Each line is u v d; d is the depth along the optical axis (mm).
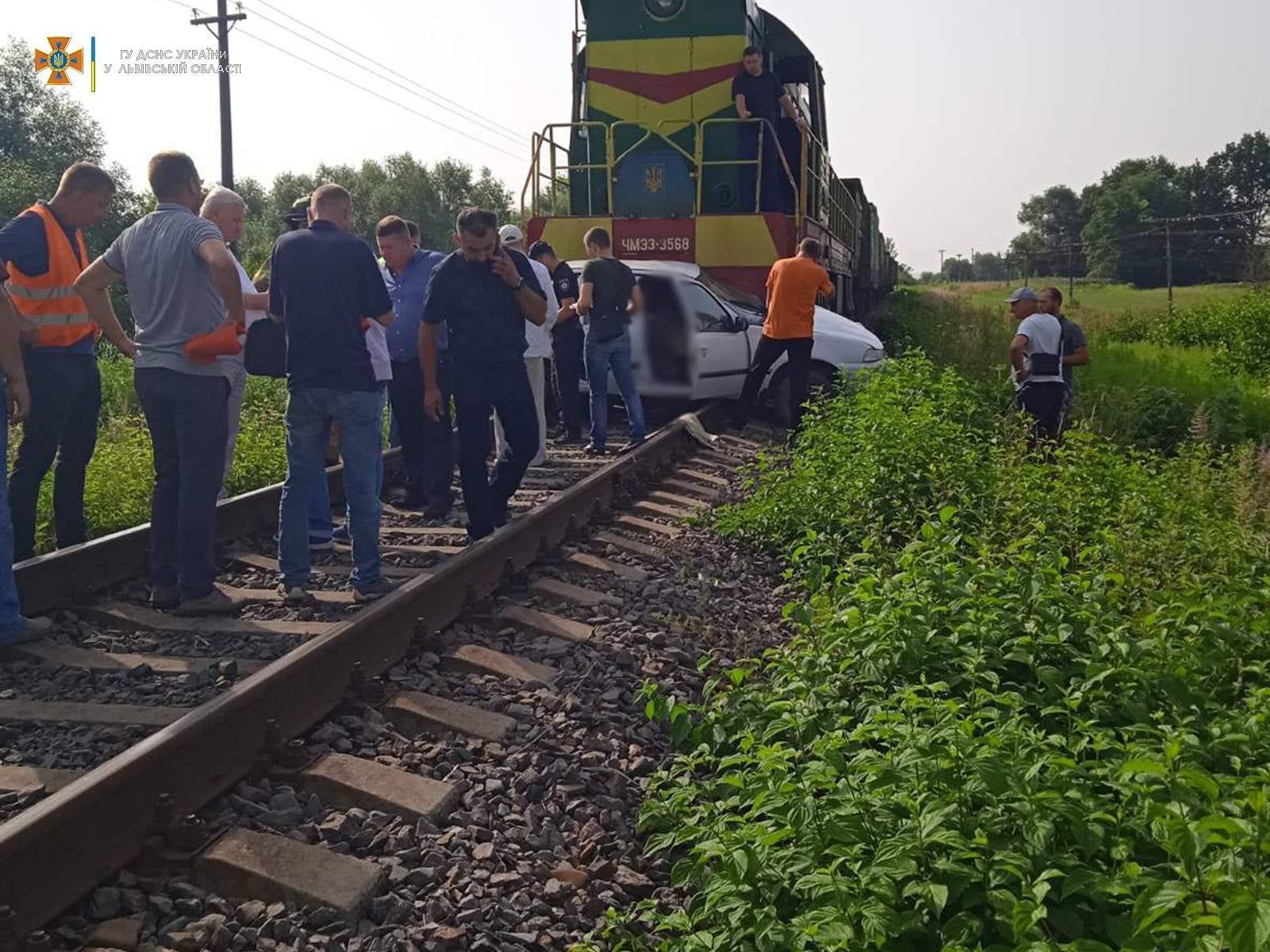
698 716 4789
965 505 8062
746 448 12133
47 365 6688
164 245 5941
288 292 6094
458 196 91625
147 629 5914
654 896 3750
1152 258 121062
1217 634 5242
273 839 3643
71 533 7145
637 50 15570
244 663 5363
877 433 9195
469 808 4059
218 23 31859
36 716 4711
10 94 59938
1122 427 14148
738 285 14289
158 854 3547
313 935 3279
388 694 4852
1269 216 108625
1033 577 5504
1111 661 4789
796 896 3396
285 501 6316
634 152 15555
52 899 3285
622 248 14547
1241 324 27797
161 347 5988
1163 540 7246
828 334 13703
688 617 6121
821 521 7992
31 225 6547
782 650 5488
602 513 8297
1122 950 2855
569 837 3996
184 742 3840
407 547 7520
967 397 12578
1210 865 3078
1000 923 3090
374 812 3928
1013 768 3541
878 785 3650
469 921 3395
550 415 13320
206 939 3234
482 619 5820
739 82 14859
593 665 5316
